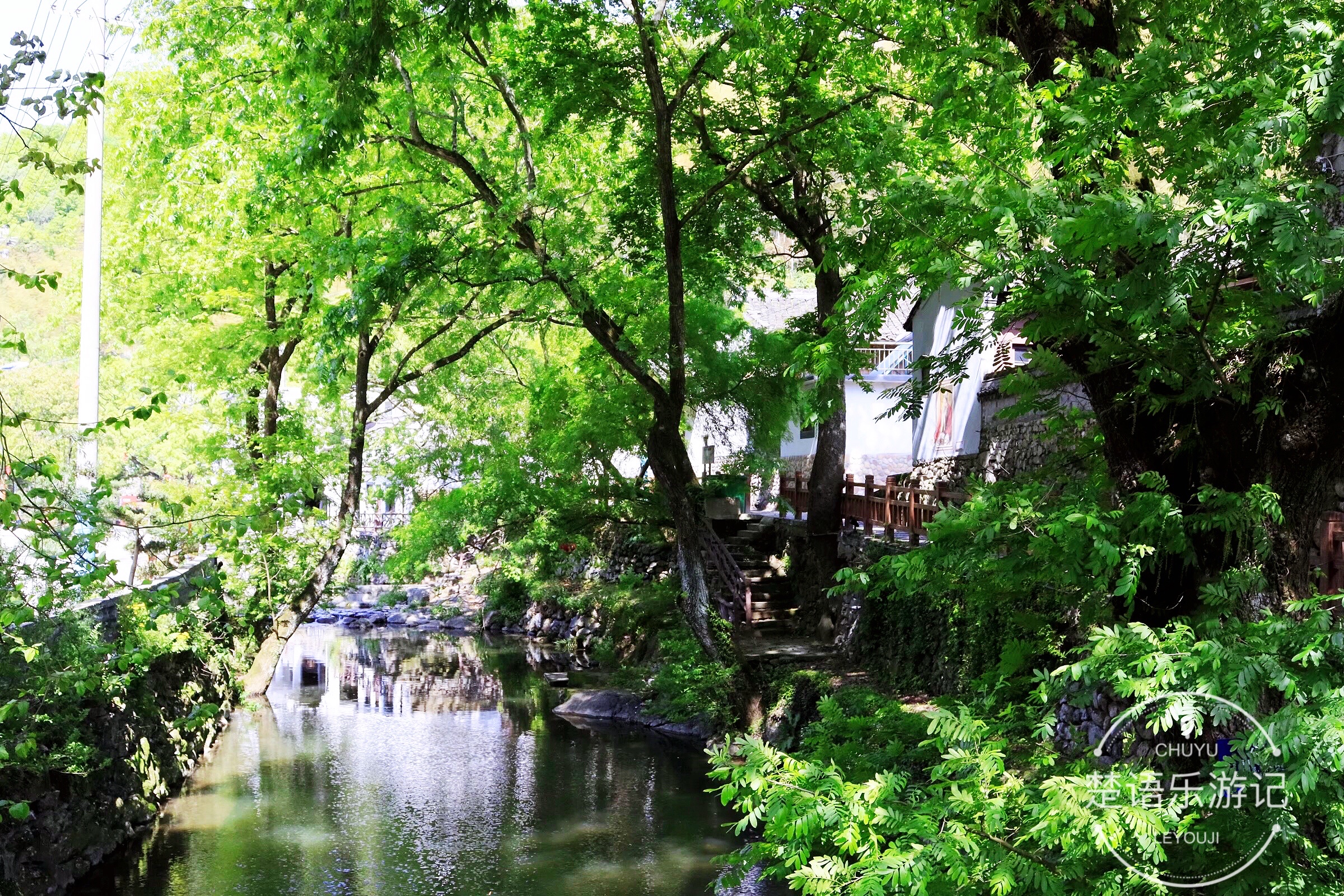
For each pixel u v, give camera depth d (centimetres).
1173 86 555
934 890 440
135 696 1449
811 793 450
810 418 926
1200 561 607
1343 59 461
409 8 1069
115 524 723
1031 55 737
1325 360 580
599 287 1792
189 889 1172
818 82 1586
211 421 2038
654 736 1950
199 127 1764
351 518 2075
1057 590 641
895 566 594
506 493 2097
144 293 2030
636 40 1576
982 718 590
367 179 1897
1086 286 523
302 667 2705
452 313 1964
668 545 2595
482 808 1498
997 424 1852
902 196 619
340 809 1479
